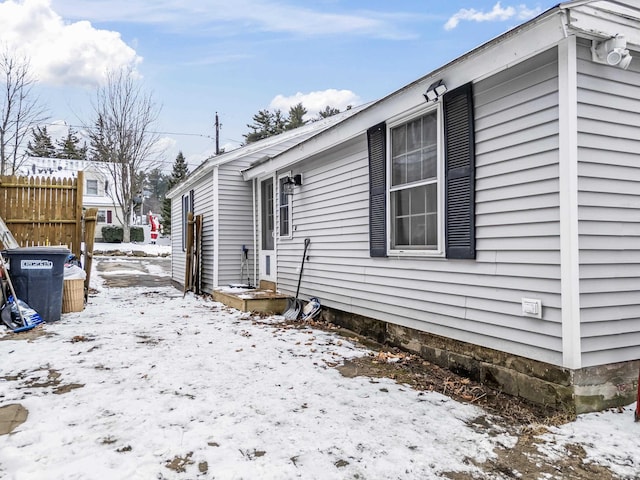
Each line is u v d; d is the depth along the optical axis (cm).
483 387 344
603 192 293
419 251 418
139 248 2395
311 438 250
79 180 736
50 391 320
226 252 852
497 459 229
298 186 682
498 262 336
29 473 208
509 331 327
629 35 282
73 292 657
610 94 297
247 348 452
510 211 324
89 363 390
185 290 870
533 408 300
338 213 574
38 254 567
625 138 303
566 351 282
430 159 409
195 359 408
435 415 287
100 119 2222
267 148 880
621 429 262
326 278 607
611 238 295
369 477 210
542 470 219
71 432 253
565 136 283
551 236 293
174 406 294
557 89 289
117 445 238
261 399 310
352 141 539
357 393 325
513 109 321
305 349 452
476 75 338
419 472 215
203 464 220
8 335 497
